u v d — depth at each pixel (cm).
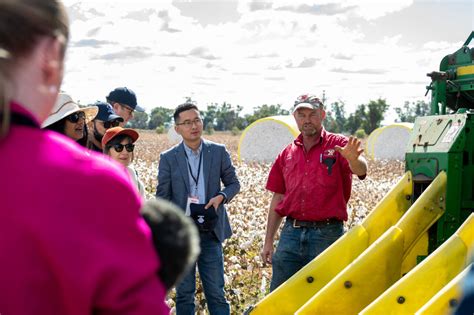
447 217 581
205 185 690
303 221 657
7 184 153
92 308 153
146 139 6869
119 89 750
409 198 626
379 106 9325
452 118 604
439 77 661
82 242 151
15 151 157
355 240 615
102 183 156
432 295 507
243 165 2791
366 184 2042
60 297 153
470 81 645
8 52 161
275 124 3225
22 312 151
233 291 825
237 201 1498
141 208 167
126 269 152
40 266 152
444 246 517
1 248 150
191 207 667
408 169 635
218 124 13888
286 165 675
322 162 652
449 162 584
